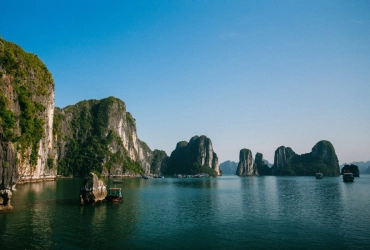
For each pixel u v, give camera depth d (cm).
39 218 3566
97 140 19400
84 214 3916
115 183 12088
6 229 3003
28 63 8069
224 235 3009
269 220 3769
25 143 7169
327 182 13425
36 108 8281
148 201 5656
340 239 2867
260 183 13238
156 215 4056
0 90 4781
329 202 5538
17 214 3766
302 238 2908
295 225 3472
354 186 10250
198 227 3353
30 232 2920
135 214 4056
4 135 3722
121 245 2606
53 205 4562
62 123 18600
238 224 3528
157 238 2864
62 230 3039
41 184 8931
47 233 2902
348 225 3459
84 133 19638
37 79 8788
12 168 3806
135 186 10450
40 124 8531
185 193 7675
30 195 5822
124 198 6091
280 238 2908
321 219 3825
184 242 2748
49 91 10281
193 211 4469
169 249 2536
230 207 4916
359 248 2591
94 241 2697
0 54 6550
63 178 15150
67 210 4162
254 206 5034
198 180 17312
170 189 9212
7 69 6656
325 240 2833
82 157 17888
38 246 2498
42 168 10312
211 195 7081
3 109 4412
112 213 4066
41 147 9844
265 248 2592
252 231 3183
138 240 2773
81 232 2991
